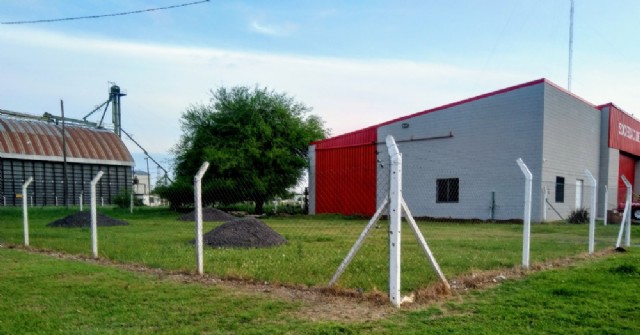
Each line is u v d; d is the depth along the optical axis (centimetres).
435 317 411
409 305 452
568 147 2152
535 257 786
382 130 2406
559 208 2050
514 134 1989
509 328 378
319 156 2653
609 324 389
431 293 485
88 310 432
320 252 845
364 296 475
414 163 2314
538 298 477
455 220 2069
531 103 1945
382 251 855
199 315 415
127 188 4097
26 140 3909
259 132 2620
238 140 2634
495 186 2033
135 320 400
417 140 2305
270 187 2486
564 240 1126
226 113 2719
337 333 365
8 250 858
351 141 2519
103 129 4900
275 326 383
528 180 669
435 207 2227
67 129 4444
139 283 546
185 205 2744
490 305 450
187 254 810
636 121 3038
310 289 516
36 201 3819
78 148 4238
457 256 794
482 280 571
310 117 2933
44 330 375
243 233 980
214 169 2559
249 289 519
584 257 800
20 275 590
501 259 755
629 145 2883
